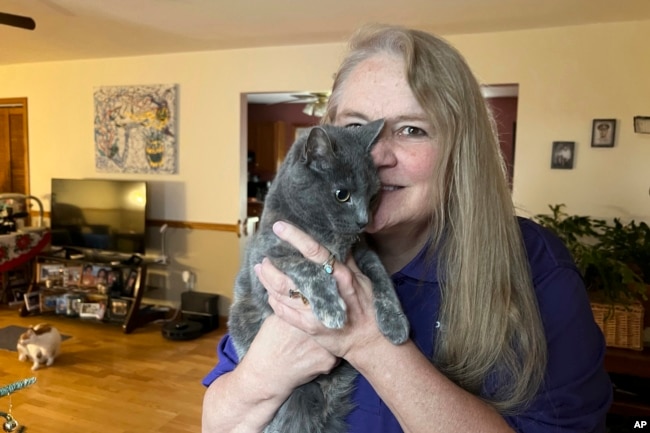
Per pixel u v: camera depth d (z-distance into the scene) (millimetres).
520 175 3510
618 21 3197
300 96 5766
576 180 3385
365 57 958
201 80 4387
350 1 2891
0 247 4473
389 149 897
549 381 845
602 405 869
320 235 878
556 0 2814
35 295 4656
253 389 896
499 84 3516
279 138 7285
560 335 864
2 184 5398
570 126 3369
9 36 3846
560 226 3010
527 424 834
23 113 5129
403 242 994
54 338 3564
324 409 928
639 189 3254
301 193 873
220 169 4406
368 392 924
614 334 2600
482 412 797
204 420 987
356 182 851
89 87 4789
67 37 3871
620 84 3242
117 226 4480
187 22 3398
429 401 785
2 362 3545
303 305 825
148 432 2705
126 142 4684
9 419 1655
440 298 932
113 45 4137
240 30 3588
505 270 882
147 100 4551
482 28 3408
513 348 863
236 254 4426
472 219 893
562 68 3357
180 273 4629
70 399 3043
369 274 882
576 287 904
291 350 868
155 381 3316
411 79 877
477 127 914
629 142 3252
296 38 3812
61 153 5008
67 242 4672
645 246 2863
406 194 907
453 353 890
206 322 4305
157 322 4500
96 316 4367
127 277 4496
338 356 851
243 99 4316
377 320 826
